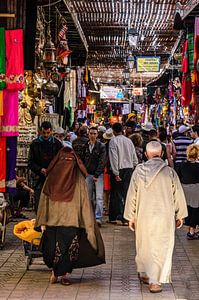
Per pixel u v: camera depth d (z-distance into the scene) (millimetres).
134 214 7680
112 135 13914
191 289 7637
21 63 9570
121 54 29547
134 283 7926
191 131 15406
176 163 14727
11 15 9508
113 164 12711
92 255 7801
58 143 10711
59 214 7594
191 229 11258
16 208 12844
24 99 14195
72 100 21672
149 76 36375
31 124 14391
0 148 9906
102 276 8312
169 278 7441
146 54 29109
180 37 16125
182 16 13703
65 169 7695
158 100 32969
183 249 10352
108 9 18547
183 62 14672
